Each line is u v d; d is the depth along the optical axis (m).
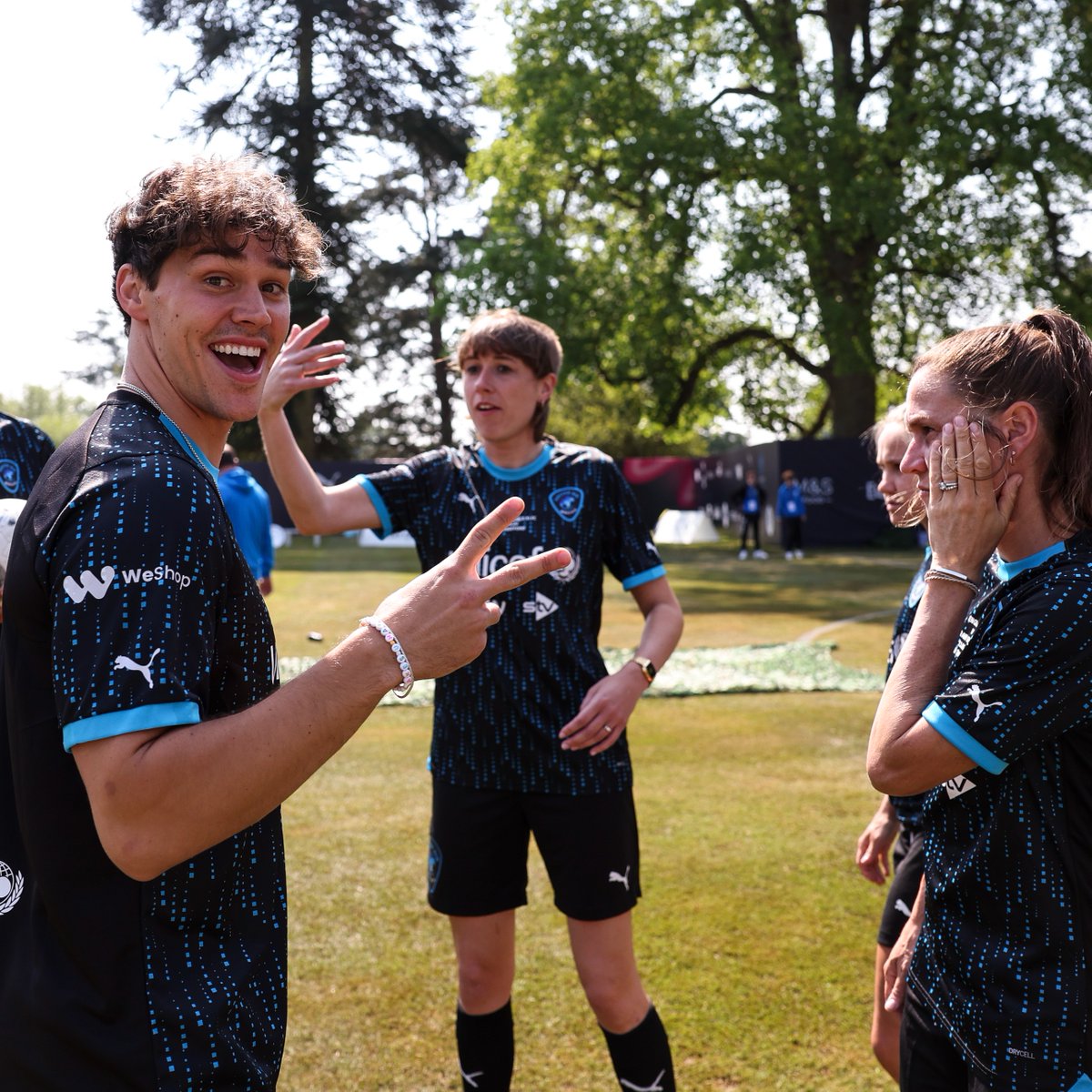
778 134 19.38
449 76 33.34
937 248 19.34
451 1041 2.75
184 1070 1.10
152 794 0.99
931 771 1.35
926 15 21.33
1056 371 1.39
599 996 2.28
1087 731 1.32
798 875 3.84
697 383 26.08
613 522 2.43
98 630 1.01
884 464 2.25
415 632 1.14
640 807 4.65
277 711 1.07
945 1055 1.49
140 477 1.08
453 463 2.52
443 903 2.35
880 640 9.60
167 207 1.18
